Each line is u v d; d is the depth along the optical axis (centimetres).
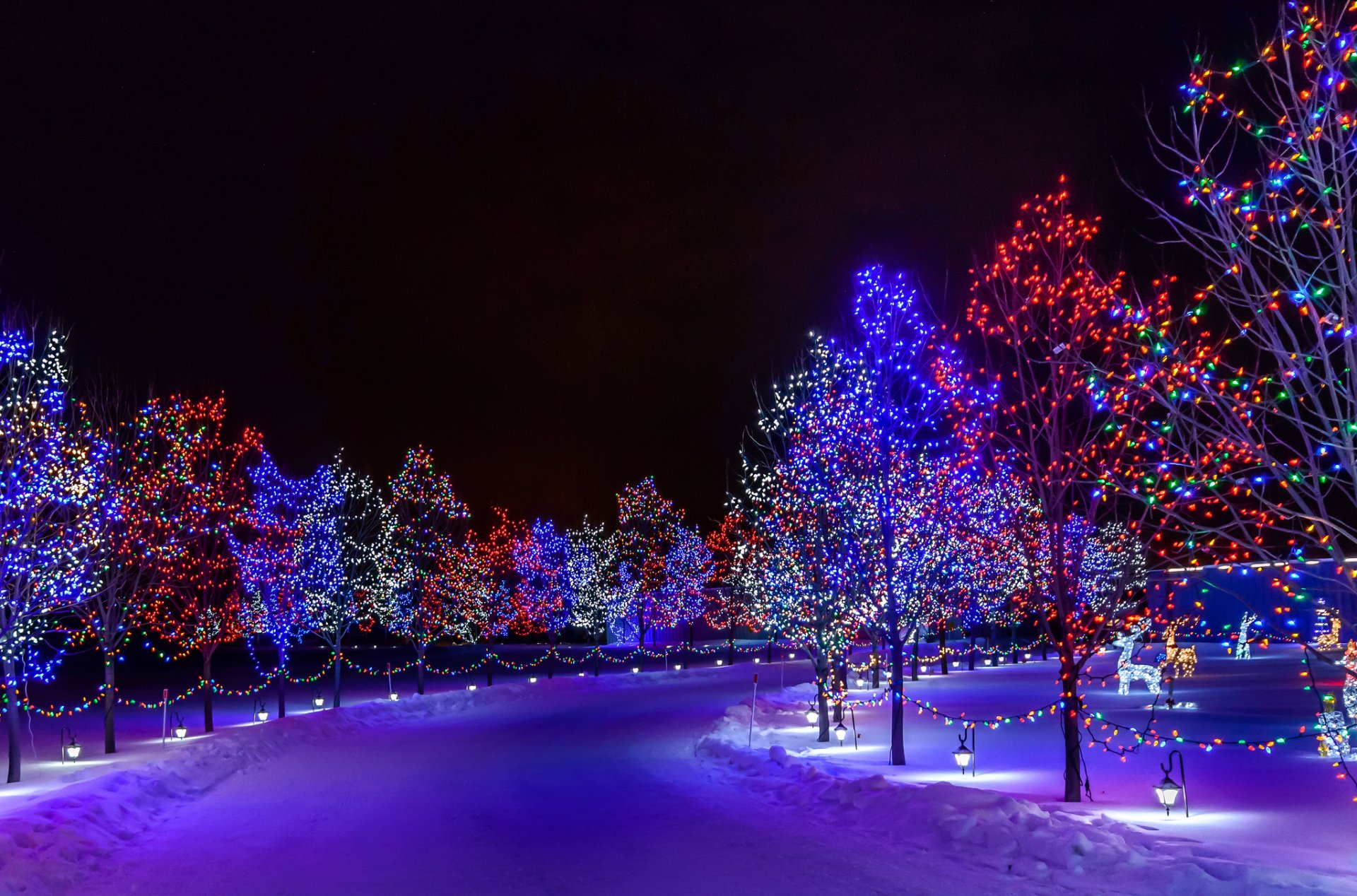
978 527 2494
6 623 1652
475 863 1072
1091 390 1088
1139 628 2267
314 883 1007
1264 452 739
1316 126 740
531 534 4609
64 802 1302
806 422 2045
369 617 3600
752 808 1349
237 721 2831
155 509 2284
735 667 4919
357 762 1983
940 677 3803
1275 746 1661
